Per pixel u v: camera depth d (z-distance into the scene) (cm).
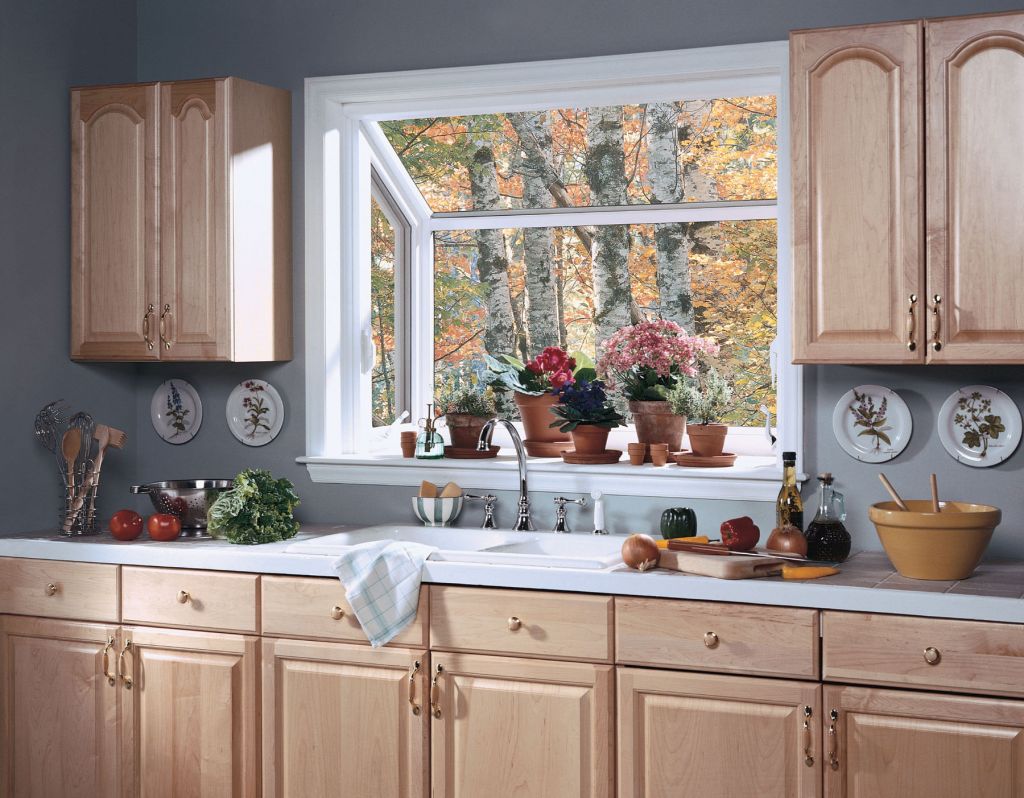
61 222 369
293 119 376
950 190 279
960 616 254
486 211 426
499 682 294
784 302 328
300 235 375
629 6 341
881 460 318
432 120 516
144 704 330
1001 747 251
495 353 472
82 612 336
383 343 416
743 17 330
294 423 380
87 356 367
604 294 488
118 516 341
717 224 479
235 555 319
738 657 272
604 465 345
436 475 364
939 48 279
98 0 381
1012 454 307
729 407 365
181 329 354
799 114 292
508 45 353
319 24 374
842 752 264
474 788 297
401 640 303
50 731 341
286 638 315
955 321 279
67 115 370
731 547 296
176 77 393
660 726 279
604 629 283
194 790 325
